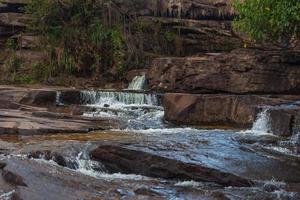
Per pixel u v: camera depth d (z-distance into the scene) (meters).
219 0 28.25
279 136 14.03
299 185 9.69
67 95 20.19
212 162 10.73
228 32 26.86
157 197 8.68
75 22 25.62
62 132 14.83
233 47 26.50
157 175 10.62
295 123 13.85
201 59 21.00
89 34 25.53
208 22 27.50
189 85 20.94
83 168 11.48
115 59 25.02
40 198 8.37
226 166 10.55
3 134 14.59
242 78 19.80
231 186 9.84
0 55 26.25
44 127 14.95
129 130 15.54
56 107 19.22
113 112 18.27
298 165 10.80
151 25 26.42
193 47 26.70
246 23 19.59
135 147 11.54
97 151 11.54
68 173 9.95
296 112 14.04
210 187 9.77
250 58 19.72
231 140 13.20
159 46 26.23
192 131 15.26
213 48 26.69
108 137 13.80
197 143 12.56
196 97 17.47
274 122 14.55
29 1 26.92
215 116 17.23
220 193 9.10
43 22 25.52
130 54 25.08
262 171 10.36
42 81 24.75
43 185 8.98
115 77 24.75
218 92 20.52
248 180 9.81
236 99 17.03
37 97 19.59
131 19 26.27
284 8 17.92
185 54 26.55
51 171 9.89
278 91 19.41
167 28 26.91
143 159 10.91
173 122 17.41
